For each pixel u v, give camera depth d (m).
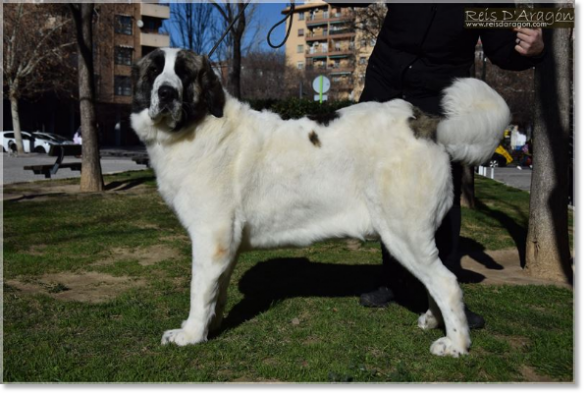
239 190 3.18
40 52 24.95
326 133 3.21
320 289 4.60
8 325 3.54
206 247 3.15
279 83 52.22
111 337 3.40
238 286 4.65
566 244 5.19
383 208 3.12
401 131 3.12
